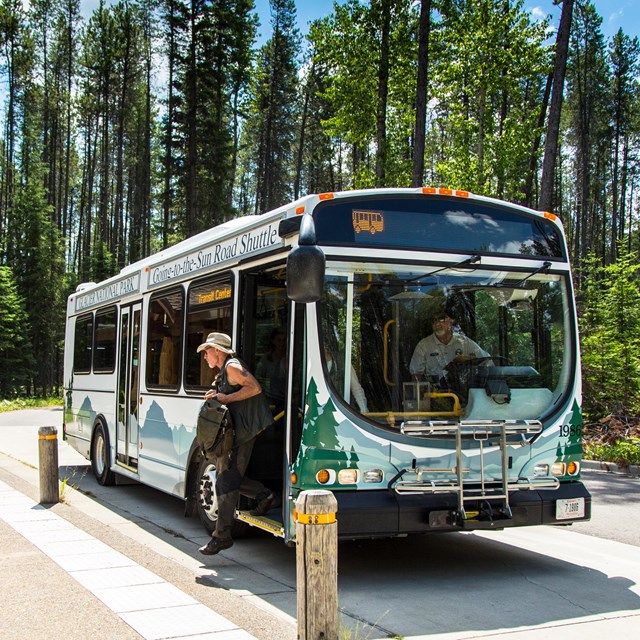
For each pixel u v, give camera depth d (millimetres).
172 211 47906
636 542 7953
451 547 7699
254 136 63469
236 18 44625
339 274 6117
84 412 12867
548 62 27344
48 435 9547
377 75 26328
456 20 25844
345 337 6035
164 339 9289
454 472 6051
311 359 5906
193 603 5363
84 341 13219
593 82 57688
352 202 6289
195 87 43750
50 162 67562
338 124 27219
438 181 28859
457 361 6344
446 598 5824
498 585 6223
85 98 62344
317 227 6145
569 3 17781
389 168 27219
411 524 5820
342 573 6621
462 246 6555
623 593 5988
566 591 6043
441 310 6375
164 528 8570
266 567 6738
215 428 6422
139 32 60312
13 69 60250
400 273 6293
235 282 7387
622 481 12211
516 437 6250
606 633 4984
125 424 10633
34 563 6461
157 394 9289
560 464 6469
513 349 6574
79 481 12352
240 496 7117
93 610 5168
